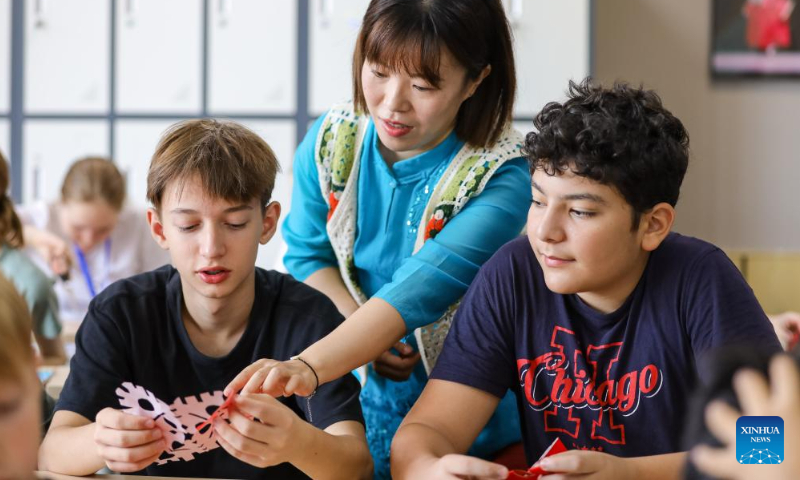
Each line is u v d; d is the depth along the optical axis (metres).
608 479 1.02
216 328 1.29
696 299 1.18
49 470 1.19
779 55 3.95
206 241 1.21
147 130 3.81
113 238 3.13
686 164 1.18
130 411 1.08
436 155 1.45
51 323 2.34
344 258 1.53
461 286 1.38
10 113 3.83
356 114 1.50
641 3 3.97
